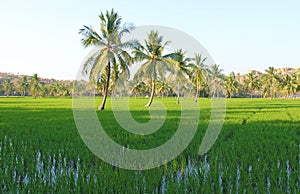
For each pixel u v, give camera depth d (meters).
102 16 24.62
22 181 6.92
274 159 8.27
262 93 109.62
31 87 88.88
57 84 106.12
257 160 8.34
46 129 13.96
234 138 11.61
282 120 19.33
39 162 8.40
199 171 7.11
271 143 10.55
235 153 8.94
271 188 6.40
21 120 18.50
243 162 7.98
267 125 16.22
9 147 9.85
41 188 6.17
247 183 6.62
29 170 7.35
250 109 33.12
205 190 6.12
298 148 9.78
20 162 7.83
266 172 7.41
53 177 7.24
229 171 7.16
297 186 6.34
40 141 10.98
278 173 7.12
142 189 6.30
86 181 6.59
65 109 30.44
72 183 6.41
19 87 104.12
